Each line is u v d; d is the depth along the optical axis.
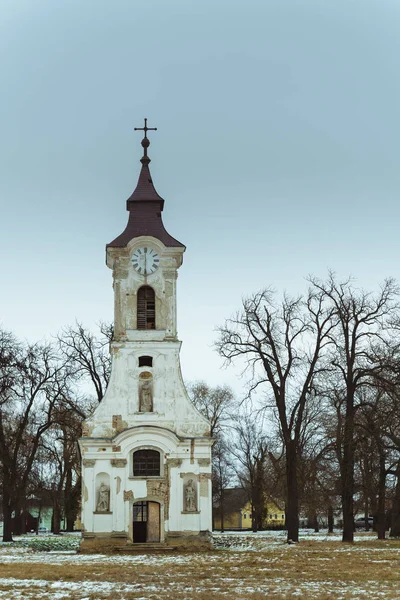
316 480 65.06
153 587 30.28
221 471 104.25
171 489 57.53
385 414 57.50
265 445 97.88
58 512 96.31
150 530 59.38
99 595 27.56
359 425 57.50
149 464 58.22
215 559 45.88
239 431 100.44
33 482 83.12
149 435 58.09
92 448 57.94
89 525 56.81
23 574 35.78
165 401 59.38
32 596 27.23
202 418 59.06
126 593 28.14
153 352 60.19
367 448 58.78
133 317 60.81
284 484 72.56
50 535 90.81
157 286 61.47
